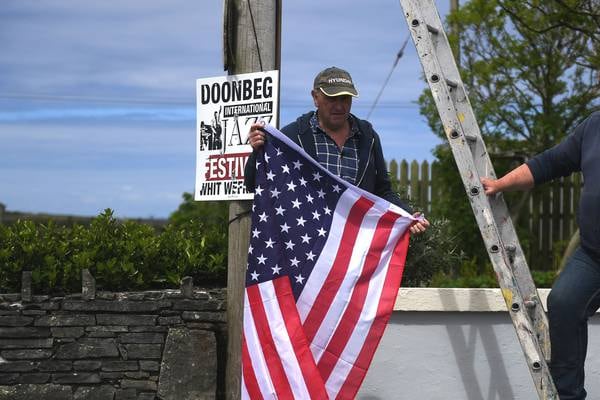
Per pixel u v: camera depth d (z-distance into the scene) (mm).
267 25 6410
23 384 6473
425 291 6281
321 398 5301
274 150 5535
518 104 13992
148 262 6895
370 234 5520
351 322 5426
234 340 6480
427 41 5617
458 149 5531
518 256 5852
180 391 6492
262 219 5500
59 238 7129
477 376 6352
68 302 6516
